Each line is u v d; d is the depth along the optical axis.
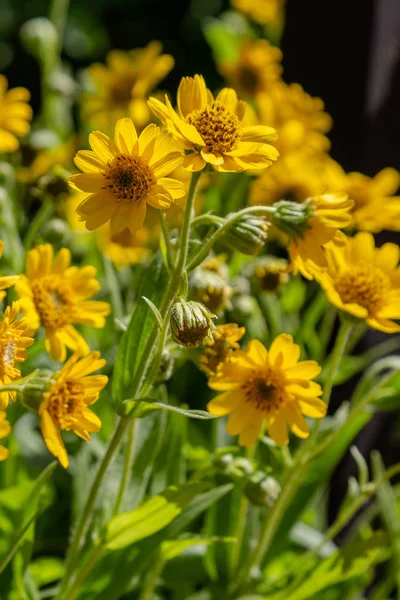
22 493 0.85
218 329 0.75
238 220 0.73
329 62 1.09
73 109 1.60
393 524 0.90
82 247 1.07
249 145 0.72
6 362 0.69
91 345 0.97
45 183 0.90
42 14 2.13
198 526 0.95
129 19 2.33
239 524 0.86
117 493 0.80
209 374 0.75
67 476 0.94
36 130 1.19
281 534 0.90
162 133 0.70
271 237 0.97
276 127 1.02
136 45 2.33
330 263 0.80
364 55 1.06
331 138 1.09
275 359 0.75
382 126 1.07
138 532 0.76
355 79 1.06
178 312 0.70
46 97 1.23
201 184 0.98
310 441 0.81
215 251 0.98
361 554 0.83
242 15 1.53
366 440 1.03
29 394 0.69
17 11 2.12
